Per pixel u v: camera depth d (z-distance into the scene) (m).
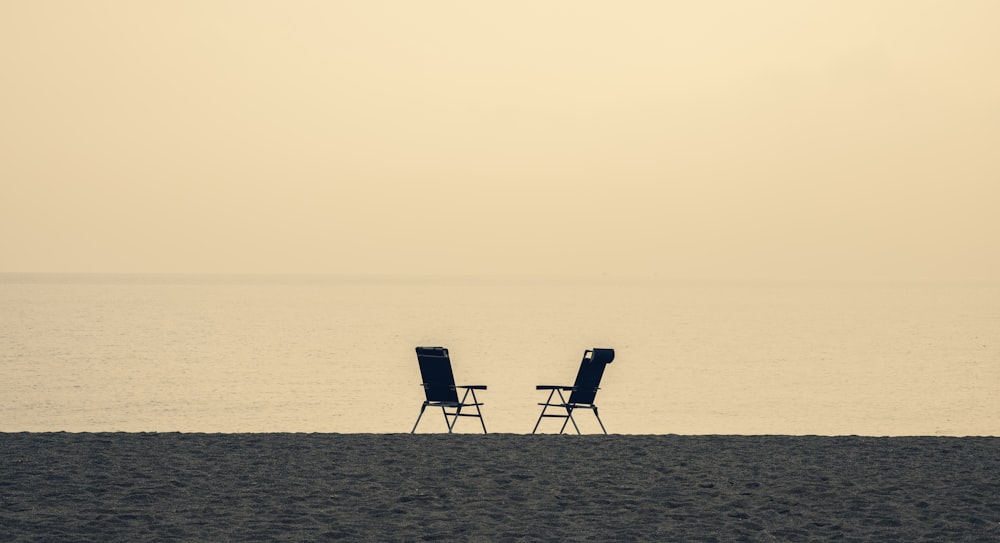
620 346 48.56
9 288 187.12
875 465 9.30
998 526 7.01
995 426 21.09
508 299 141.88
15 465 8.83
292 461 9.30
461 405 11.84
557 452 9.97
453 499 7.84
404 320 75.38
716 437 11.16
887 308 112.88
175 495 7.81
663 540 6.66
